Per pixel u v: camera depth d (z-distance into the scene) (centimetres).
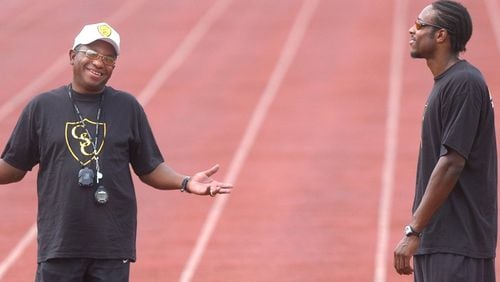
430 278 1983
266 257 4131
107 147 2034
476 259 1972
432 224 1977
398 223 4628
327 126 6762
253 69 8575
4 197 5225
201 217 4769
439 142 1966
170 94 7888
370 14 10156
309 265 4003
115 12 10712
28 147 2067
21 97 8038
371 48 9050
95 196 2020
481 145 1964
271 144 6331
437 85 1980
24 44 9694
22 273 3981
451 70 1969
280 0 10844
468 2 10325
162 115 7250
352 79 8094
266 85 8031
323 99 7531
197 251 4241
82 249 2025
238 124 6912
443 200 1936
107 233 2033
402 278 3800
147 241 4403
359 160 5881
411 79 8019
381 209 4878
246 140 6462
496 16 9844
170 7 10819
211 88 8019
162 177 2109
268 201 5038
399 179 5453
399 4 10438
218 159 6019
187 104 7544
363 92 7700
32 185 5444
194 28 10062
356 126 6738
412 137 6438
